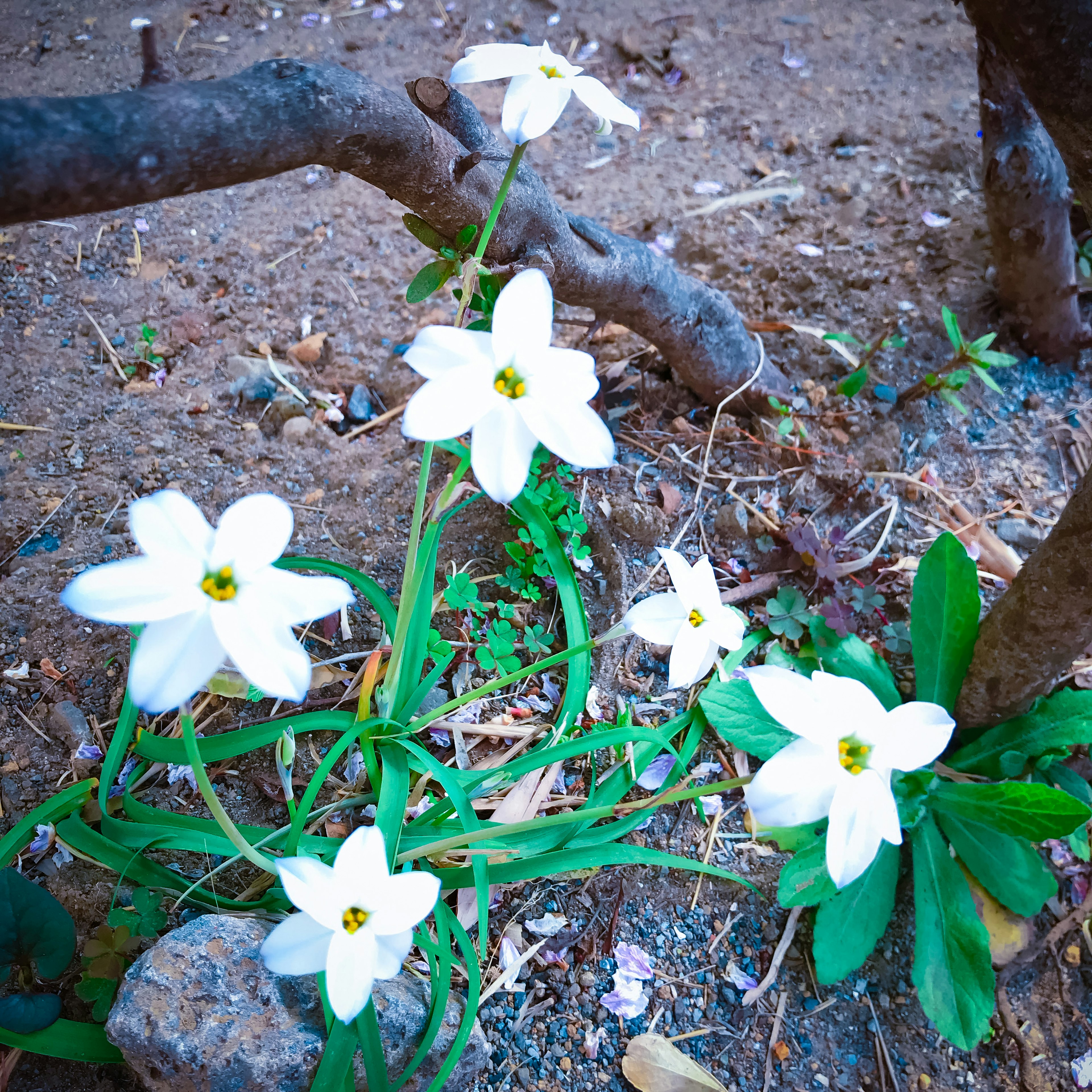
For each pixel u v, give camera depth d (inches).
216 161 9.9
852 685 9.0
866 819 8.8
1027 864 13.8
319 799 13.6
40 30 25.7
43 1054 11.8
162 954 11.4
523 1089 12.7
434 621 15.4
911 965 14.4
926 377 18.3
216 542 8.2
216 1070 10.9
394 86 24.9
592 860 12.6
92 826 13.0
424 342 8.8
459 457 17.4
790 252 21.3
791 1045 13.6
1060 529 13.1
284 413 18.0
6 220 9.1
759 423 18.7
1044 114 12.5
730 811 14.7
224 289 20.3
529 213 13.6
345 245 21.3
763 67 26.6
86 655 14.4
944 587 14.7
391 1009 11.6
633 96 26.0
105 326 19.2
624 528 16.8
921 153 23.4
